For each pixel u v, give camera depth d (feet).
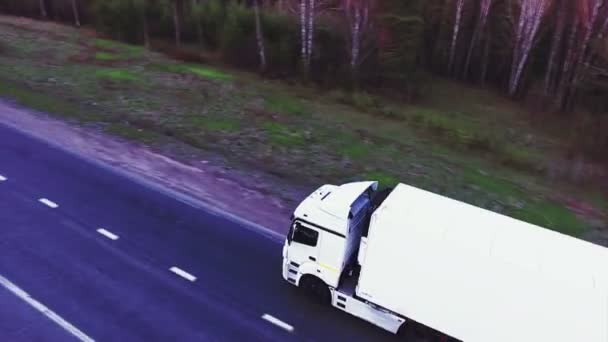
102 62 109.40
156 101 86.02
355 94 102.17
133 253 43.73
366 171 66.64
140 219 49.01
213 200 53.98
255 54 117.50
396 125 90.17
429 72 139.64
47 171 56.29
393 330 35.04
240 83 105.60
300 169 64.85
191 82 101.55
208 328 36.29
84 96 83.56
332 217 35.04
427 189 62.85
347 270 37.11
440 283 31.14
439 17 136.98
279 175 62.28
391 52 109.40
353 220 35.45
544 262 28.68
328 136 79.15
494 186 65.72
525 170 74.23
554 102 112.88
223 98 93.20
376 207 35.17
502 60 133.18
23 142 62.95
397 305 33.24
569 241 31.14
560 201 63.26
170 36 142.61
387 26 108.88
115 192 53.42
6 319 35.01
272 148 71.05
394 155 73.97
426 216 32.30
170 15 140.97
